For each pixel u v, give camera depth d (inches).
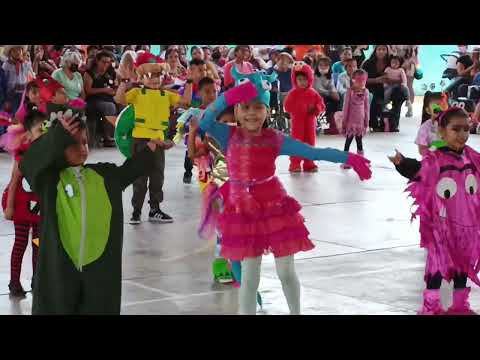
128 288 334.6
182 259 384.5
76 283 240.1
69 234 240.5
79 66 805.9
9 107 753.6
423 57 1299.2
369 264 371.2
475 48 1020.5
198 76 502.9
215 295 325.1
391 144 831.7
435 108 384.2
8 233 434.9
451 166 290.5
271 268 365.4
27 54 761.6
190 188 579.8
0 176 608.7
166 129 461.4
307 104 681.6
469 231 291.3
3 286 337.1
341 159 276.1
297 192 558.9
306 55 970.1
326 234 431.5
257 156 271.6
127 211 497.0
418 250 398.6
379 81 946.7
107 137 794.8
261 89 274.5
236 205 269.7
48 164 239.0
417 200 291.3
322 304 309.1
